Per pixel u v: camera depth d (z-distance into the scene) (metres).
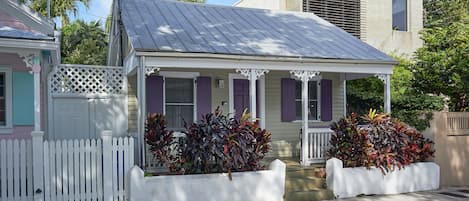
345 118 9.65
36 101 7.84
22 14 8.98
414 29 21.27
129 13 11.68
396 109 12.80
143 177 7.37
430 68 11.44
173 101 11.15
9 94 9.56
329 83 13.17
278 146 12.43
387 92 11.16
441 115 10.01
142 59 8.78
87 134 10.74
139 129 8.84
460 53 10.66
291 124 12.66
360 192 8.92
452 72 10.95
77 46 27.83
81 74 10.74
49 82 10.41
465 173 10.22
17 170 7.16
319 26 14.01
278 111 12.53
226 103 11.87
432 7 26.23
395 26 21.41
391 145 9.35
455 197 8.79
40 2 24.70
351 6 19.77
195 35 10.50
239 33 11.45
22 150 7.21
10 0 8.76
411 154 9.50
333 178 8.72
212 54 9.20
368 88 15.45
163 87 10.92
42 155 7.27
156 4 13.12
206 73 11.55
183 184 7.60
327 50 11.09
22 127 9.70
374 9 20.27
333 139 9.59
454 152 10.12
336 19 19.39
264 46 10.53
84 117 10.73
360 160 9.09
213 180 7.79
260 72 9.90
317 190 8.64
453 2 24.17
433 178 9.68
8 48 7.69
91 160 7.53
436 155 9.91
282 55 9.91
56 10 25.45
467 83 10.76
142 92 8.79
